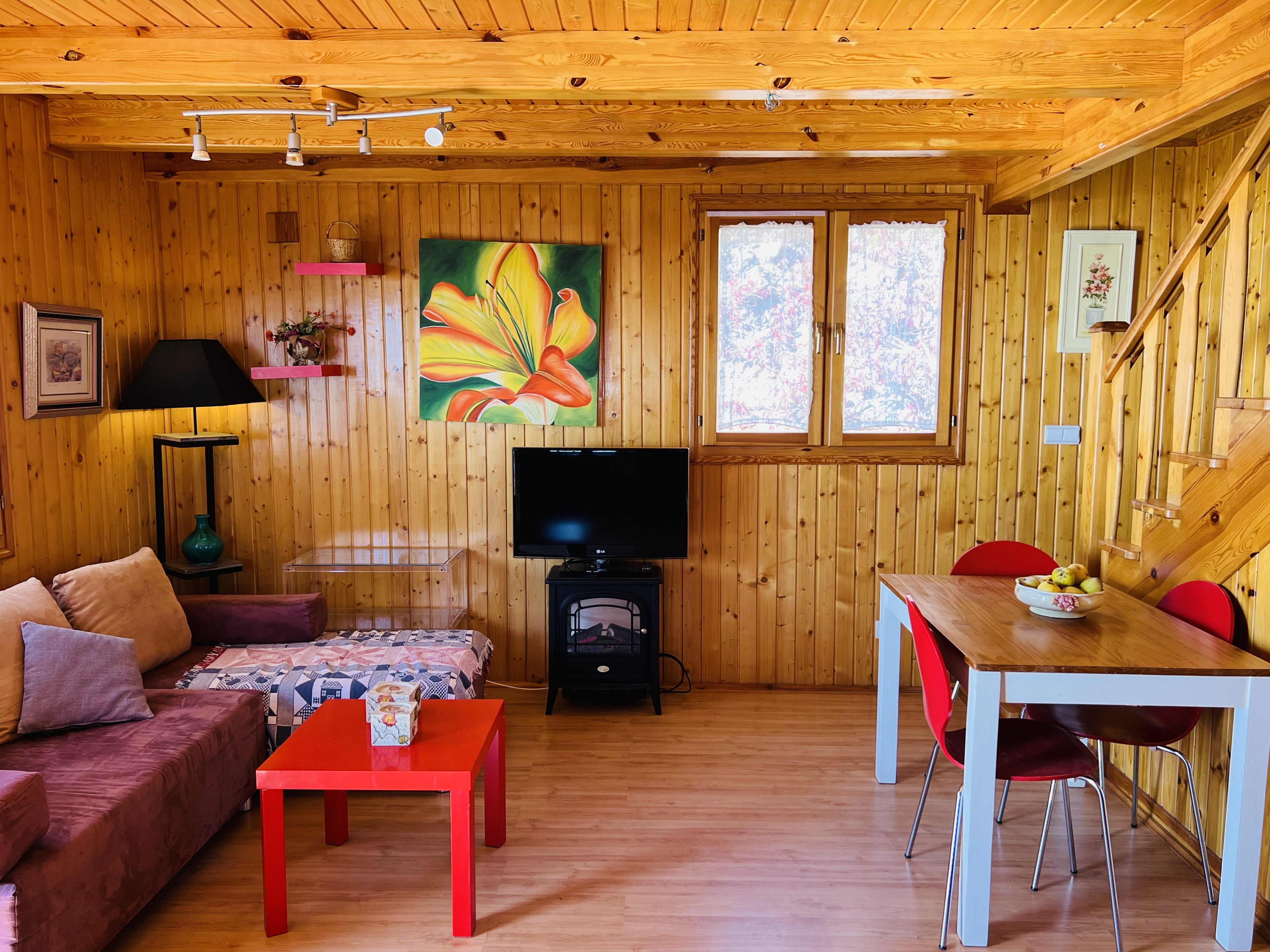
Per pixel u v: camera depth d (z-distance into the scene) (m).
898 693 3.63
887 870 3.01
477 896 2.84
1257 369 4.22
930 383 4.64
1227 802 2.64
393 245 4.60
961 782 3.67
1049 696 2.53
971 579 3.62
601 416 4.69
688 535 4.58
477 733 2.89
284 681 3.53
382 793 3.58
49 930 2.17
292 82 2.89
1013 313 4.58
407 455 4.72
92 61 2.88
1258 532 2.84
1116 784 3.63
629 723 4.29
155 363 4.23
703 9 2.73
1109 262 4.53
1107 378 3.70
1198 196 4.46
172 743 2.89
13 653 2.95
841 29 2.89
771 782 3.66
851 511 4.70
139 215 4.45
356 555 4.60
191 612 4.00
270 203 4.59
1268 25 2.49
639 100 3.46
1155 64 2.90
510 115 3.79
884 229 4.56
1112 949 2.60
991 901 2.84
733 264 4.59
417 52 2.89
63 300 3.84
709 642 4.78
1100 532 3.78
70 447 3.89
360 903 2.80
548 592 4.66
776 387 4.64
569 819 3.34
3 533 3.43
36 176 3.66
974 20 2.83
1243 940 2.59
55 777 2.62
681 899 2.82
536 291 4.58
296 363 4.55
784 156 4.01
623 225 4.59
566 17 2.80
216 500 4.73
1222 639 2.82
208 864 3.03
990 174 4.48
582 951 2.56
